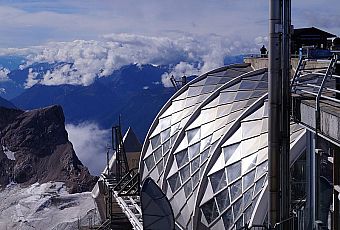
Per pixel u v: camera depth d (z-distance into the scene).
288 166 16.88
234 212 25.25
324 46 35.41
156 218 19.67
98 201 53.06
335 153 14.62
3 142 151.38
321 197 16.45
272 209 17.03
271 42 16.41
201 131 32.03
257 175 24.70
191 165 31.16
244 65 41.41
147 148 39.31
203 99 36.53
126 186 40.38
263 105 28.38
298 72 17.06
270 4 16.30
